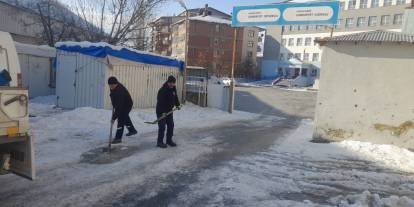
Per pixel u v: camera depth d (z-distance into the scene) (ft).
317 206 17.37
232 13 51.62
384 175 23.52
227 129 39.83
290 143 32.91
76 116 38.32
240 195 18.49
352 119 32.71
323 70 33.55
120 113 27.73
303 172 23.49
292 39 242.99
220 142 31.86
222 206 16.98
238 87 137.90
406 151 29.86
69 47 48.70
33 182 18.66
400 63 30.78
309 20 45.29
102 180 19.70
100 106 45.91
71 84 48.93
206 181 20.49
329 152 29.50
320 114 33.91
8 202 16.03
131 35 100.58
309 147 31.17
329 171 24.00
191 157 25.67
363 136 32.42
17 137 14.73
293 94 109.29
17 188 17.72
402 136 31.09
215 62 223.71
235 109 65.21
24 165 15.15
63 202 16.42
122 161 23.61
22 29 121.29
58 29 99.91
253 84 194.49
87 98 47.37
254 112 62.54
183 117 47.03
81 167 21.81
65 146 26.73
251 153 28.12
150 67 51.24
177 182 20.11
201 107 57.93
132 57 48.60
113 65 46.19
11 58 17.79
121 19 98.12
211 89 59.52
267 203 17.46
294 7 46.03
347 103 32.81
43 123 34.65
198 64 209.77
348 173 23.71
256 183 20.63
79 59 47.96
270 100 84.64
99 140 29.40
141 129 35.58
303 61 233.55
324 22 44.19
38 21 105.29
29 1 110.73
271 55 252.01
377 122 31.83
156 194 18.16
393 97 31.19
